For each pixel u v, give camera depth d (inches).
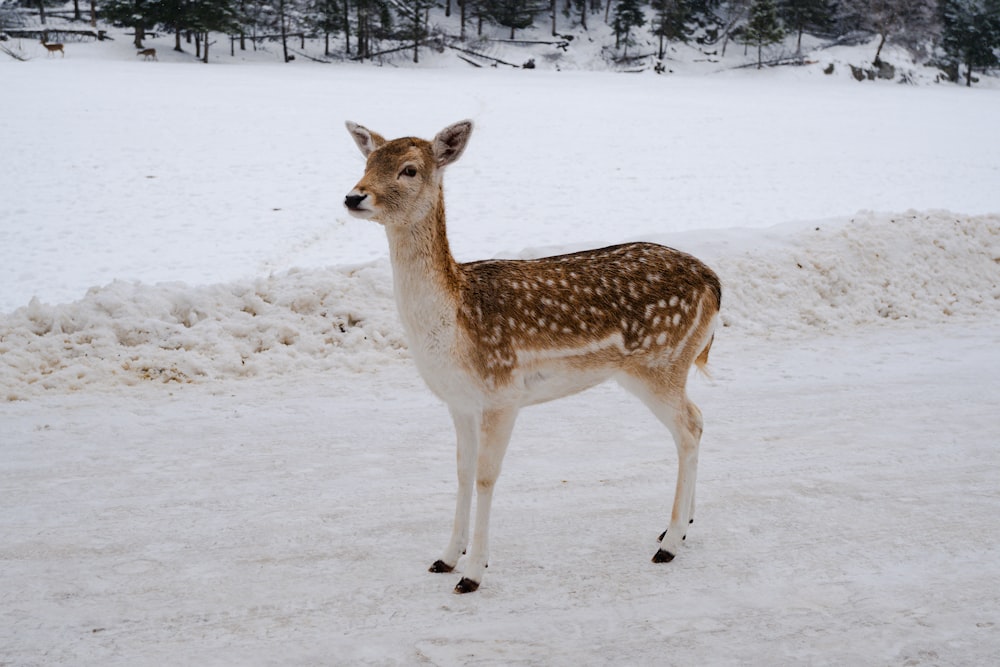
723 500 222.2
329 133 1342.3
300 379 318.7
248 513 211.9
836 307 417.7
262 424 273.1
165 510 212.4
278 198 900.6
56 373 304.7
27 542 195.0
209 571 183.8
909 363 343.9
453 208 872.3
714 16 3821.4
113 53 2719.0
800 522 209.9
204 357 325.7
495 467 179.6
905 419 282.0
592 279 189.0
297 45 3137.3
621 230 792.3
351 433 267.1
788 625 165.5
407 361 340.2
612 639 160.2
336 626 164.1
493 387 180.2
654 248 201.8
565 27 3651.6
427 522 209.2
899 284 434.9
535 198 937.5
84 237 713.6
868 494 225.5
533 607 171.6
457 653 155.3
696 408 198.1
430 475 237.1
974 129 1667.1
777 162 1238.9
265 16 3191.4
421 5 3238.2
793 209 915.4
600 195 967.0
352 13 3179.1
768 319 398.9
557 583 181.3
